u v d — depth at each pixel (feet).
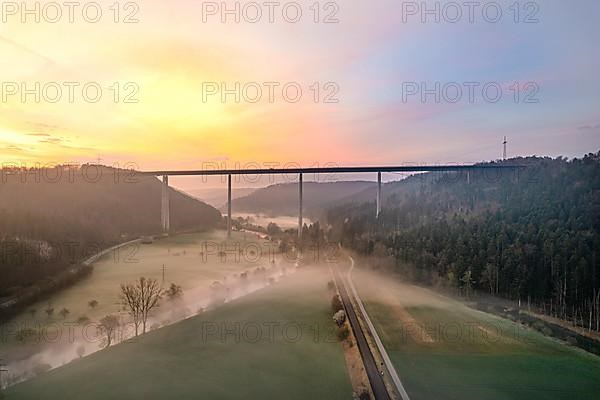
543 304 235.81
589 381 151.84
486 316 225.56
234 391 144.05
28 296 254.27
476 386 147.23
